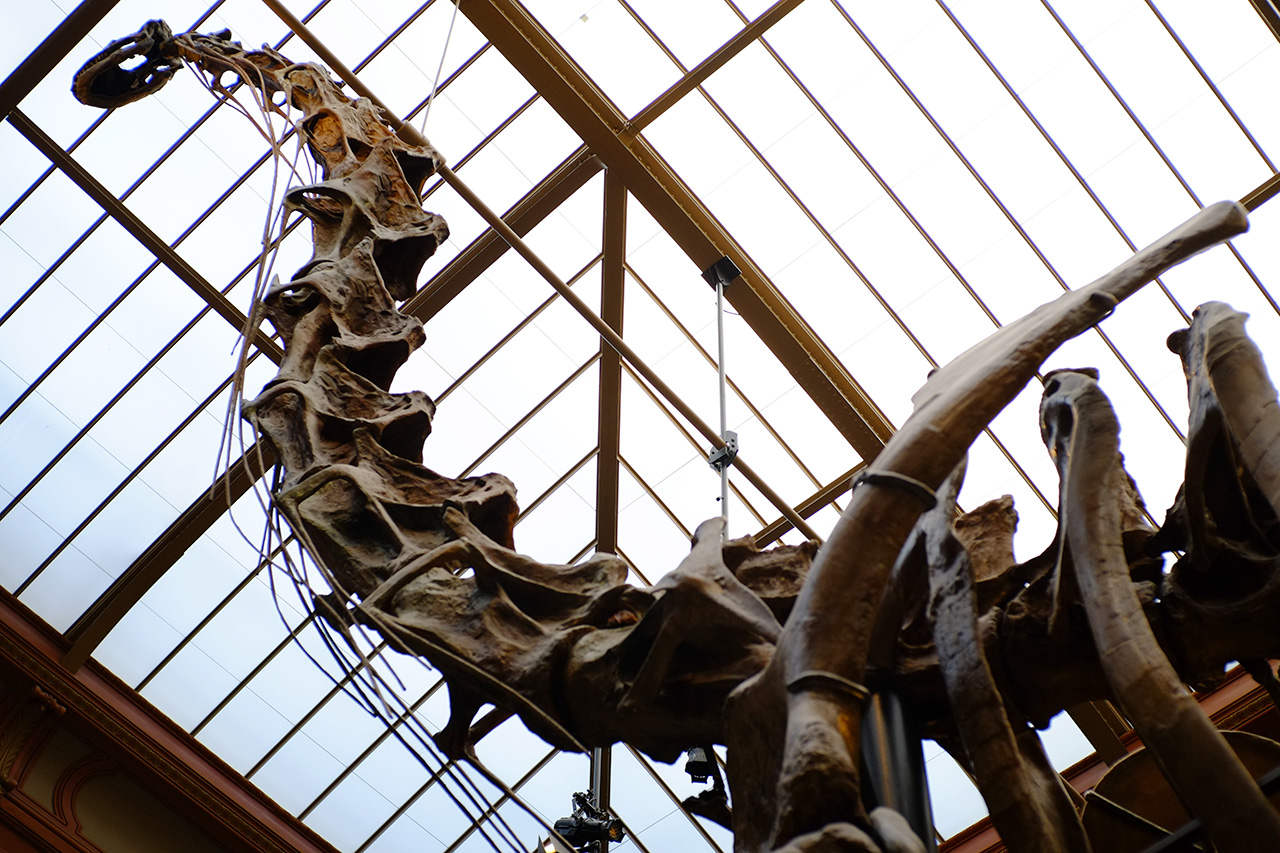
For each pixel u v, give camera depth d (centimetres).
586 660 349
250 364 1295
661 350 1277
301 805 1404
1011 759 282
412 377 1297
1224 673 335
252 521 1340
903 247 1203
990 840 1307
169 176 1223
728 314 1252
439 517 404
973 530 373
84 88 664
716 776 380
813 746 246
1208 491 343
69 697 1278
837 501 1296
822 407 1234
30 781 1240
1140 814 352
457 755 362
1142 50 1109
